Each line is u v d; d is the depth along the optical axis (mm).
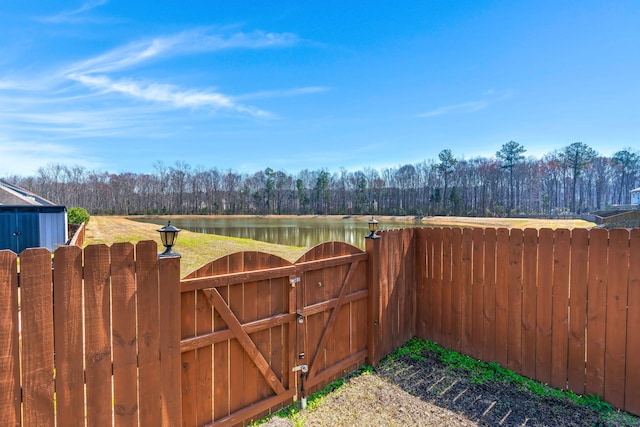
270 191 65188
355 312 3369
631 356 2598
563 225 29656
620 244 2652
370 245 3465
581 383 2848
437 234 3951
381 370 3359
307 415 2598
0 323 1423
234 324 2340
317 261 2932
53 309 1563
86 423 1668
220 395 2299
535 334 3117
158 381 1932
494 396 2865
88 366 1672
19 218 11945
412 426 2451
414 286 4184
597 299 2766
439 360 3566
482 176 54719
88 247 1671
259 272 2482
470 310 3621
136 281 1841
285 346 2715
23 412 1481
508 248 3303
